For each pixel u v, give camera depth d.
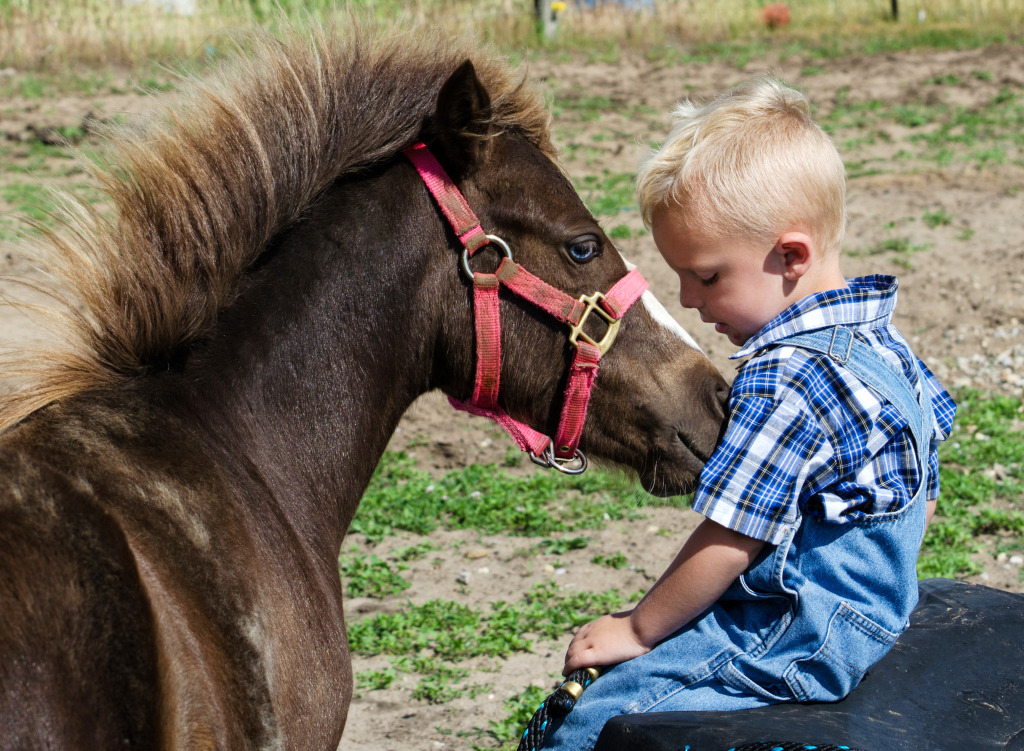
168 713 1.46
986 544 4.63
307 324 1.96
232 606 1.65
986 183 10.10
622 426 2.18
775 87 1.93
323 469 1.99
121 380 1.83
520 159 2.09
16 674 1.33
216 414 1.85
